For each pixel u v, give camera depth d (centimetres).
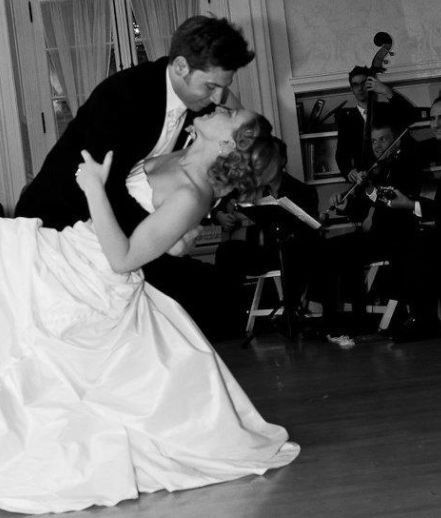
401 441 275
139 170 261
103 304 249
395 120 727
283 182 636
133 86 253
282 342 612
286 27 784
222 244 660
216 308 645
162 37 780
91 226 258
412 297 561
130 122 250
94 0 775
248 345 619
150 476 242
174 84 257
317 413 342
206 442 247
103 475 236
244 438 251
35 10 771
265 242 638
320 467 252
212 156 248
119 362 244
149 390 244
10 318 247
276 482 240
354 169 725
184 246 264
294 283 640
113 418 241
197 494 235
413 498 211
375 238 620
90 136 248
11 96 756
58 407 238
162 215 241
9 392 239
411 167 692
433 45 789
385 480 230
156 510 224
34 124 771
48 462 234
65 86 774
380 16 789
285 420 336
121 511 227
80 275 250
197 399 247
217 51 246
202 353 251
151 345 248
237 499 227
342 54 787
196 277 629
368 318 644
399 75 788
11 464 233
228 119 248
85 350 244
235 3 780
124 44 777
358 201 696
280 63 784
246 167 246
